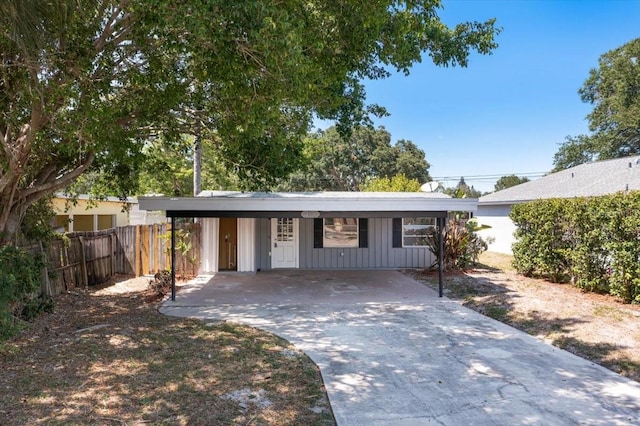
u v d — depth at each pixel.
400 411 3.64
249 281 10.84
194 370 4.56
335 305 8.05
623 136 24.62
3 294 5.43
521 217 10.76
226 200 8.00
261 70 4.96
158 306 7.98
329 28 5.73
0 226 6.83
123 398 3.81
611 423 3.42
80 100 5.38
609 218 7.62
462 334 6.09
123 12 5.89
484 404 3.79
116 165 9.00
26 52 4.73
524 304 7.59
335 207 8.00
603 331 5.86
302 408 3.69
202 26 4.06
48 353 5.08
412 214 8.53
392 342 5.70
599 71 26.45
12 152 6.10
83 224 17.64
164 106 6.51
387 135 34.84
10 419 3.38
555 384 4.24
